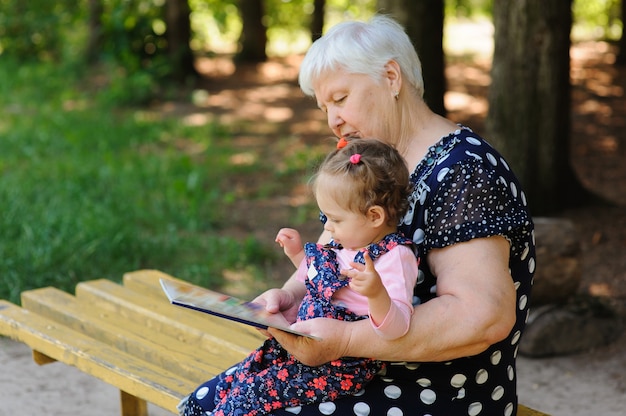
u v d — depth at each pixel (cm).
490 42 1897
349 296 252
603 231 696
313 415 258
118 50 1429
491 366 260
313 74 269
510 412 271
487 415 263
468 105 1248
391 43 262
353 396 258
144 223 739
